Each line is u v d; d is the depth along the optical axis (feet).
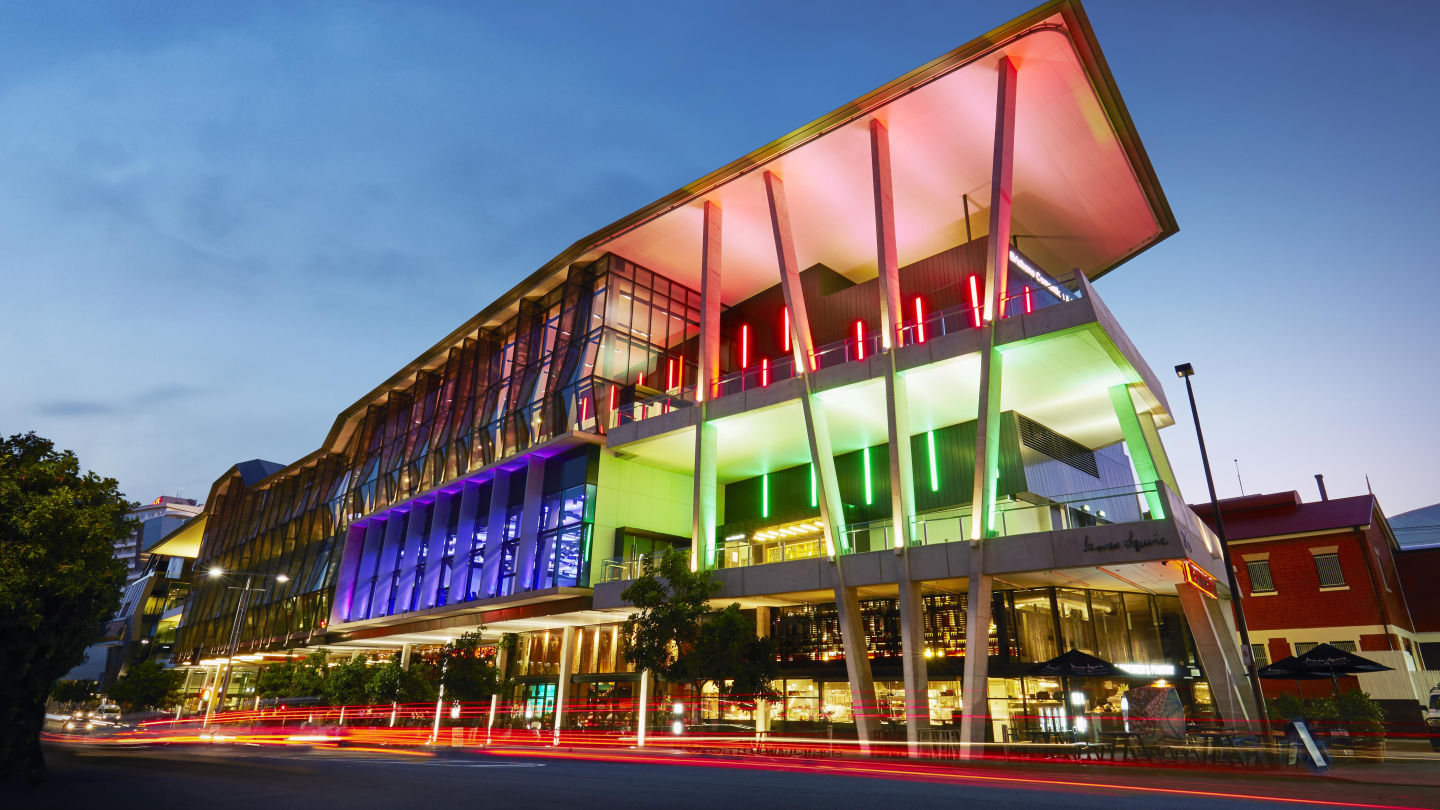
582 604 107.55
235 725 166.61
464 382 154.61
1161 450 91.91
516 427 129.39
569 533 113.50
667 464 119.55
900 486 82.12
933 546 79.36
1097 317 74.79
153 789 41.68
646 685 98.17
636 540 114.52
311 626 179.83
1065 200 105.60
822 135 97.35
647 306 127.54
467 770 54.90
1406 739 95.81
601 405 115.65
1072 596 85.76
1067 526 73.82
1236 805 35.42
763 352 129.70
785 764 66.18
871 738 79.56
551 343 132.57
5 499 45.55
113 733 161.58
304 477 226.17
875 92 91.30
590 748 93.15
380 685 124.57
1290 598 111.75
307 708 145.28
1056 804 34.83
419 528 155.43
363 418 198.18
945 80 88.22
